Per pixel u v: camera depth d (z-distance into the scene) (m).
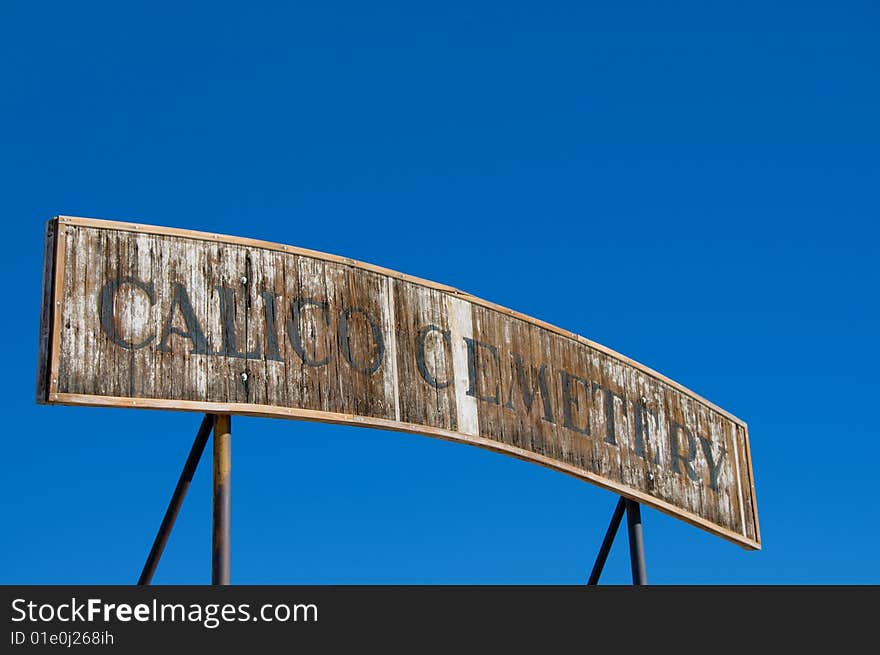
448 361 13.02
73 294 10.74
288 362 11.70
